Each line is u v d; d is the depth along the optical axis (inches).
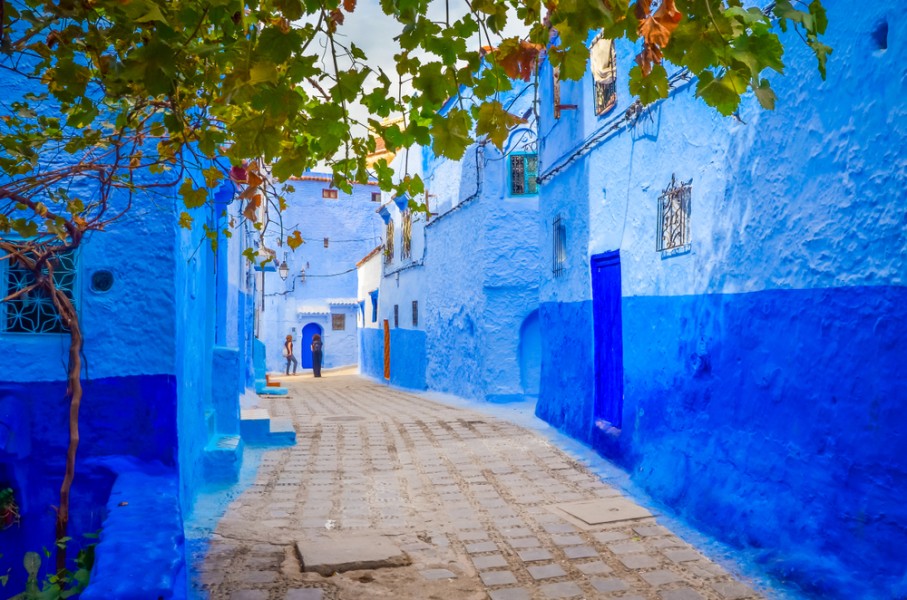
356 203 1435.8
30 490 192.2
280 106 98.8
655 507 256.8
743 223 221.1
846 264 175.5
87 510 194.5
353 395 749.9
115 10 104.3
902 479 157.4
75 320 189.5
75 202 170.1
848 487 173.5
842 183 176.2
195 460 265.1
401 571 201.9
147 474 195.9
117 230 202.1
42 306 195.9
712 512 226.2
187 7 96.9
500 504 271.3
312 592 184.5
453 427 450.3
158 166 173.9
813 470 186.4
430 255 759.7
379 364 1037.8
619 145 327.6
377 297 1064.2
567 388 410.3
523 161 597.9
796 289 195.0
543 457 349.1
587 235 372.8
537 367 598.9
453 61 107.1
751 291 216.8
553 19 100.0
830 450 180.2
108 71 106.4
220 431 332.2
